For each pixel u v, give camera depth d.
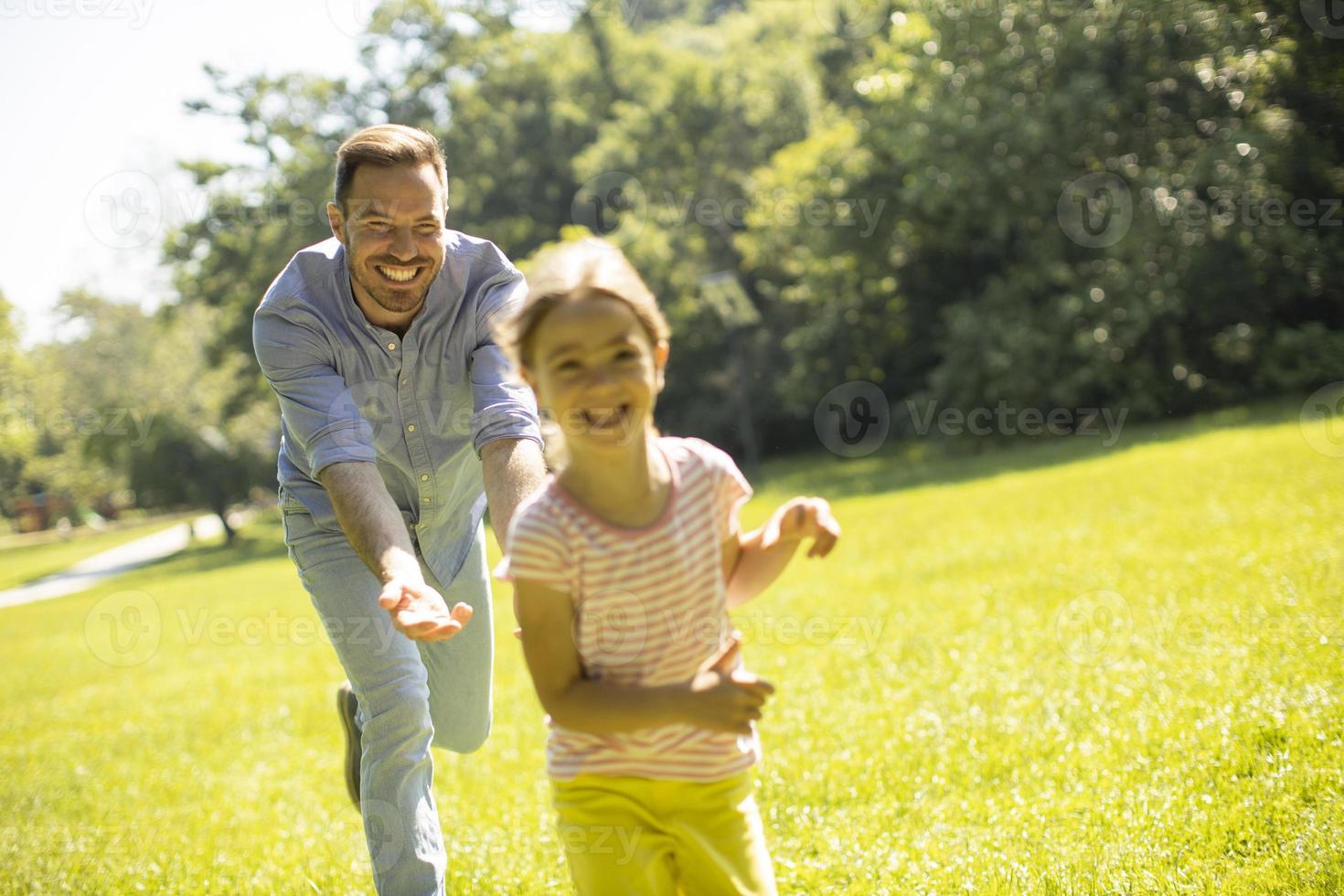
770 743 5.06
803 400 31.20
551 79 39.41
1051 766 4.22
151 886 4.26
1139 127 24.08
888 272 29.55
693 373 35.25
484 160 38.44
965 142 24.86
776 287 34.81
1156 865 3.20
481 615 3.58
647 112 36.06
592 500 2.16
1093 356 23.61
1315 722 4.00
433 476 3.36
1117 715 4.65
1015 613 7.14
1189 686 4.81
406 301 3.13
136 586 27.39
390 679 3.11
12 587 36.06
